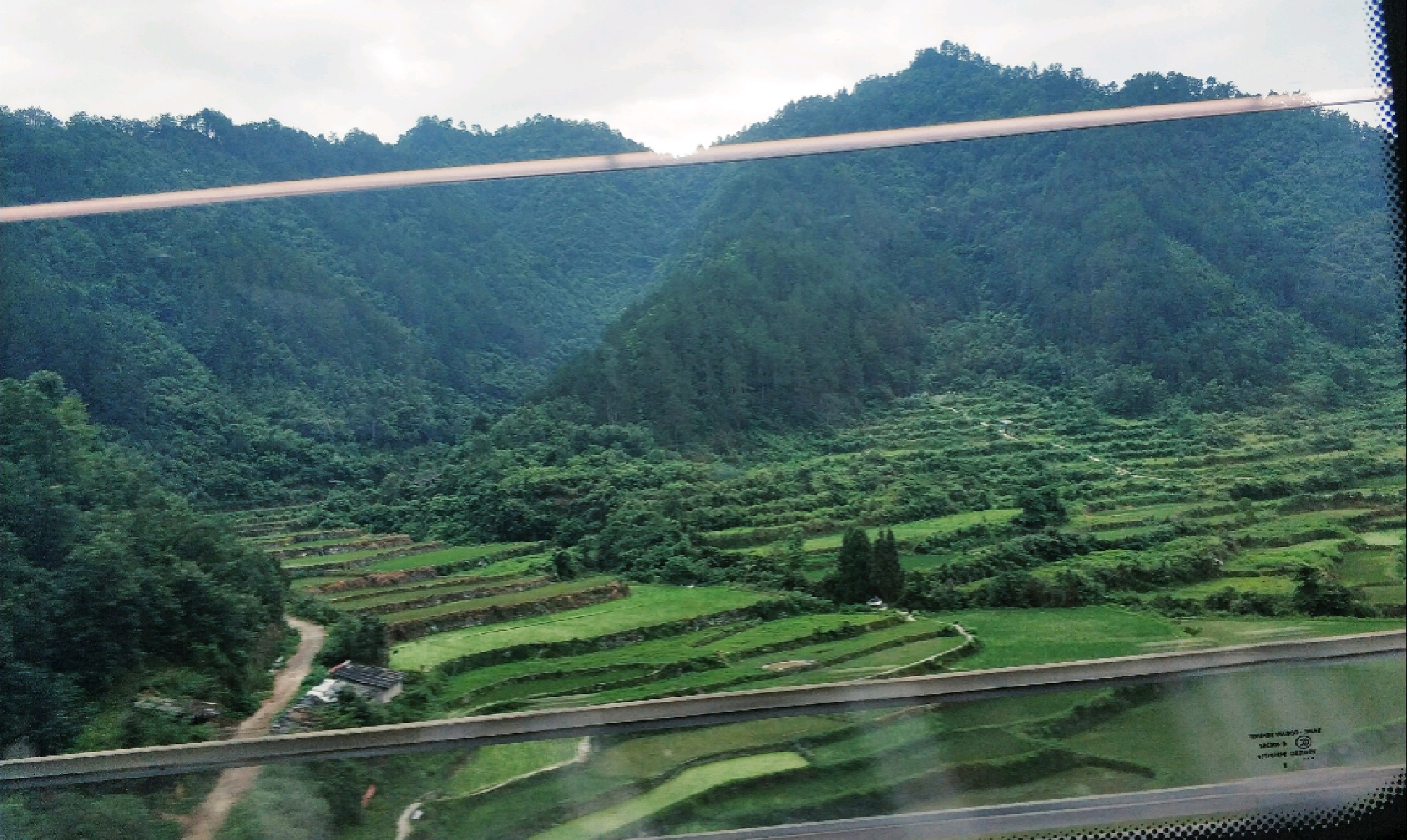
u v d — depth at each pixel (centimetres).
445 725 1134
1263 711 1259
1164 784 1130
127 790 1066
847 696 1245
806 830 1057
